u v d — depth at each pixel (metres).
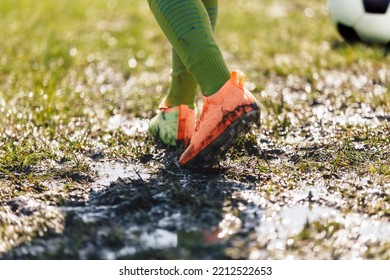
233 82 2.63
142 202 2.55
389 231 2.34
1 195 2.66
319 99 3.91
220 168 2.87
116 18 6.53
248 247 2.24
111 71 4.71
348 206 2.50
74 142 3.22
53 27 6.12
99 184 2.78
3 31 5.96
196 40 2.64
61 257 2.21
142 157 3.07
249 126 2.63
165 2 2.65
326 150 3.06
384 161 2.94
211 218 2.42
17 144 3.19
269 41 5.44
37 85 4.28
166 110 3.19
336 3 5.04
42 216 2.45
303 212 2.48
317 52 5.03
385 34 4.89
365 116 3.56
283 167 2.90
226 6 6.95
